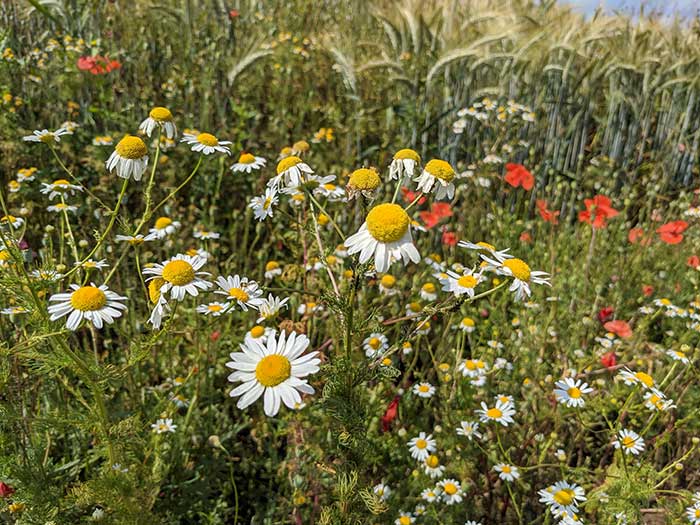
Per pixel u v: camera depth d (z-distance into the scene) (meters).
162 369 0.51
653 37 1.05
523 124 0.88
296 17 1.26
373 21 1.25
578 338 0.58
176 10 0.98
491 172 0.82
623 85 0.99
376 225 0.26
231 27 1.04
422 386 0.50
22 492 0.33
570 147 0.98
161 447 0.40
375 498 0.30
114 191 0.70
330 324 0.49
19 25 0.92
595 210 0.67
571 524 0.39
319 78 1.04
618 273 0.67
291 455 0.44
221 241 0.71
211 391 0.47
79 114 0.81
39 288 0.30
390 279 0.54
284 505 0.42
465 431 0.45
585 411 0.50
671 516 0.42
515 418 0.51
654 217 0.81
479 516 0.46
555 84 0.97
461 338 0.58
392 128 0.85
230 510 0.43
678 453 0.49
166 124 0.37
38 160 0.68
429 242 0.69
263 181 0.72
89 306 0.30
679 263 0.72
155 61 0.97
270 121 0.88
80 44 0.84
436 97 0.90
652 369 0.56
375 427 0.47
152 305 0.35
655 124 1.10
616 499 0.40
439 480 0.45
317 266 0.51
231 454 0.47
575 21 0.99
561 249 0.75
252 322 0.54
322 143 0.82
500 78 0.92
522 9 1.03
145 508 0.34
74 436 0.42
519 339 0.56
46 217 0.64
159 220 0.54
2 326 0.43
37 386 0.39
